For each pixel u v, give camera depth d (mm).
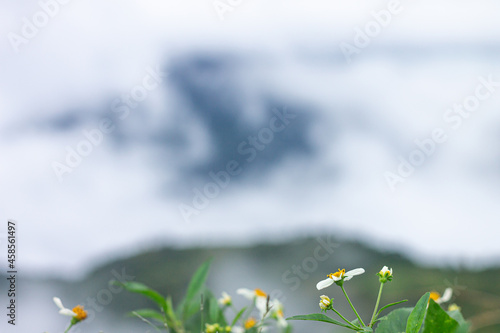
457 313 1607
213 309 2406
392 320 1609
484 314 2369
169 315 2451
